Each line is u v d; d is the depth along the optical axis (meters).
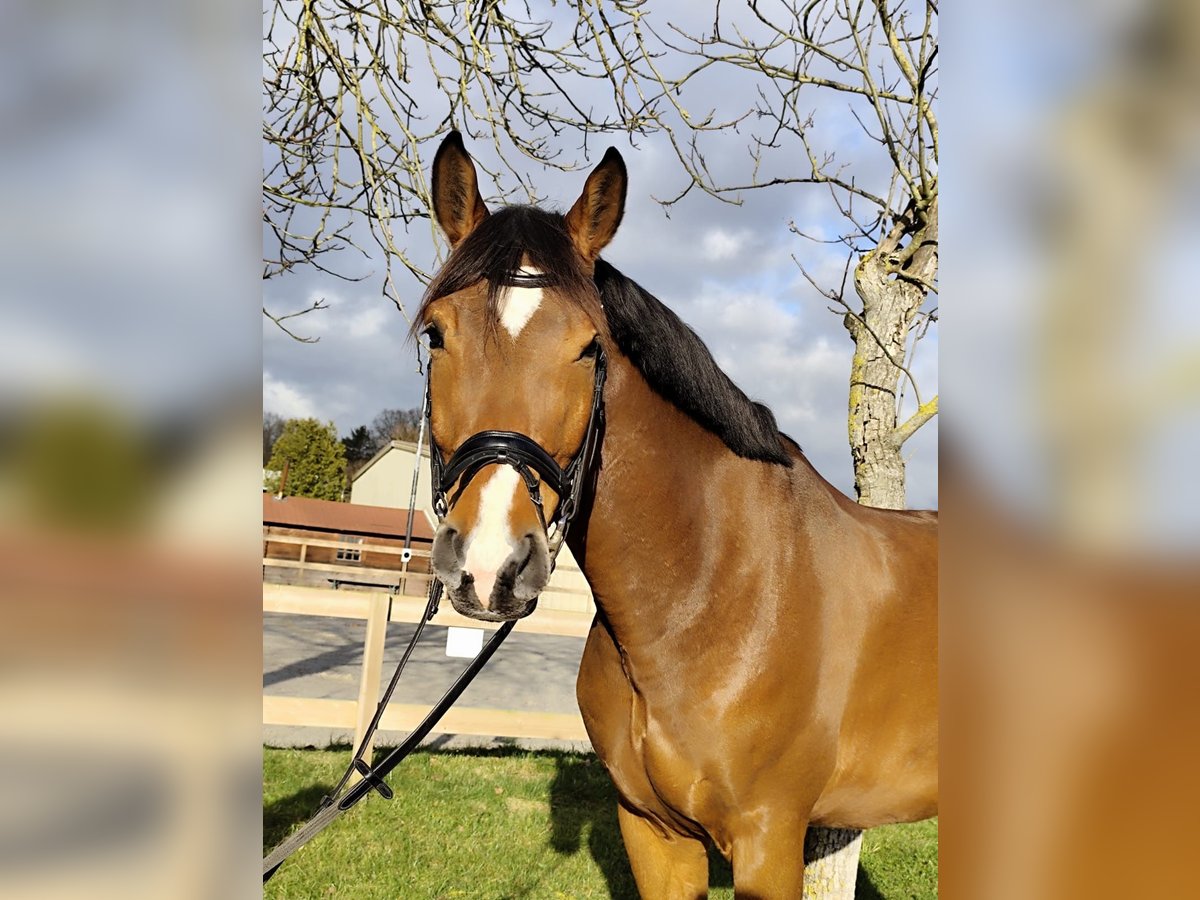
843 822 2.30
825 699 2.09
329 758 5.35
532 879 3.82
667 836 2.19
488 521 1.61
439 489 1.81
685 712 2.00
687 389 2.04
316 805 4.48
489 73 3.46
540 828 4.47
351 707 5.26
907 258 3.42
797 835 2.08
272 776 4.88
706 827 2.06
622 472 1.98
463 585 1.58
